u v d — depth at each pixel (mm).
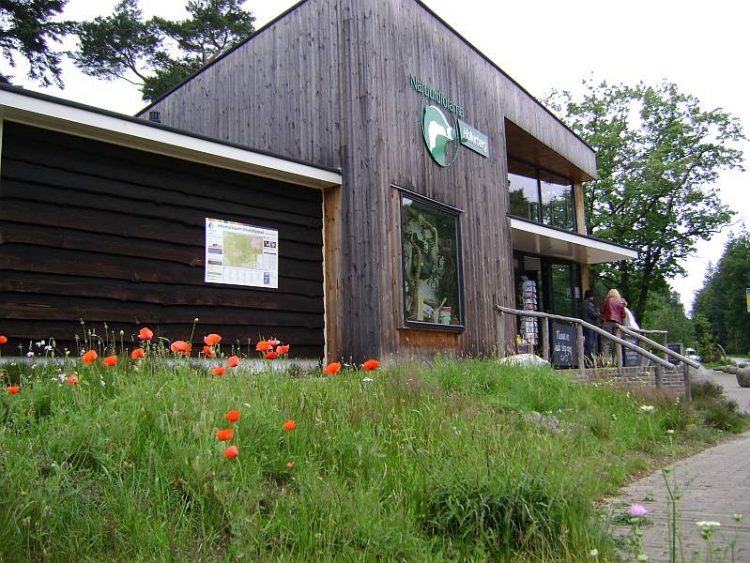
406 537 3199
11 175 6629
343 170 9781
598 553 3100
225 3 34500
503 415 6207
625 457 6297
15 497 2891
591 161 19016
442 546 3225
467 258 11523
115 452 3533
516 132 14836
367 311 9250
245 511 3148
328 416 4664
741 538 3793
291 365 7418
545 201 18047
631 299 32594
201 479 3316
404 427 4809
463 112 12031
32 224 6738
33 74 26188
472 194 12000
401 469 4035
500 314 12336
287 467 3680
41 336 6637
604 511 4035
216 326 8242
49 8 26047
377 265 9273
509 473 3705
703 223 31109
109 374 4824
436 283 10523
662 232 30938
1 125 6582
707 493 5082
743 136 31250
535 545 3275
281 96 10844
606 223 30797
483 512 3393
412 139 10430
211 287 8250
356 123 9734
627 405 8266
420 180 10484
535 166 17859
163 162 7949
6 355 6367
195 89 12656
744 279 66750
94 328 7059
